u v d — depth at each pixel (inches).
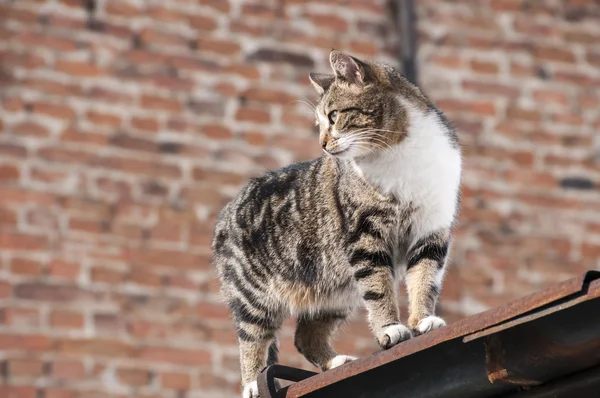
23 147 394.6
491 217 434.6
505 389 178.1
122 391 381.1
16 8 406.6
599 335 159.5
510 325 160.4
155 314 390.6
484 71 452.1
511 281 429.4
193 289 396.2
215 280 397.7
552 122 452.8
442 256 265.6
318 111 279.1
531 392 175.0
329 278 275.3
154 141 407.2
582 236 441.1
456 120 443.2
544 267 434.0
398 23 448.5
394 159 262.5
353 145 265.6
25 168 392.8
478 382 177.5
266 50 429.4
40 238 387.5
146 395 382.6
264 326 286.4
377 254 263.7
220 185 409.7
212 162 411.2
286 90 426.3
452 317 418.9
